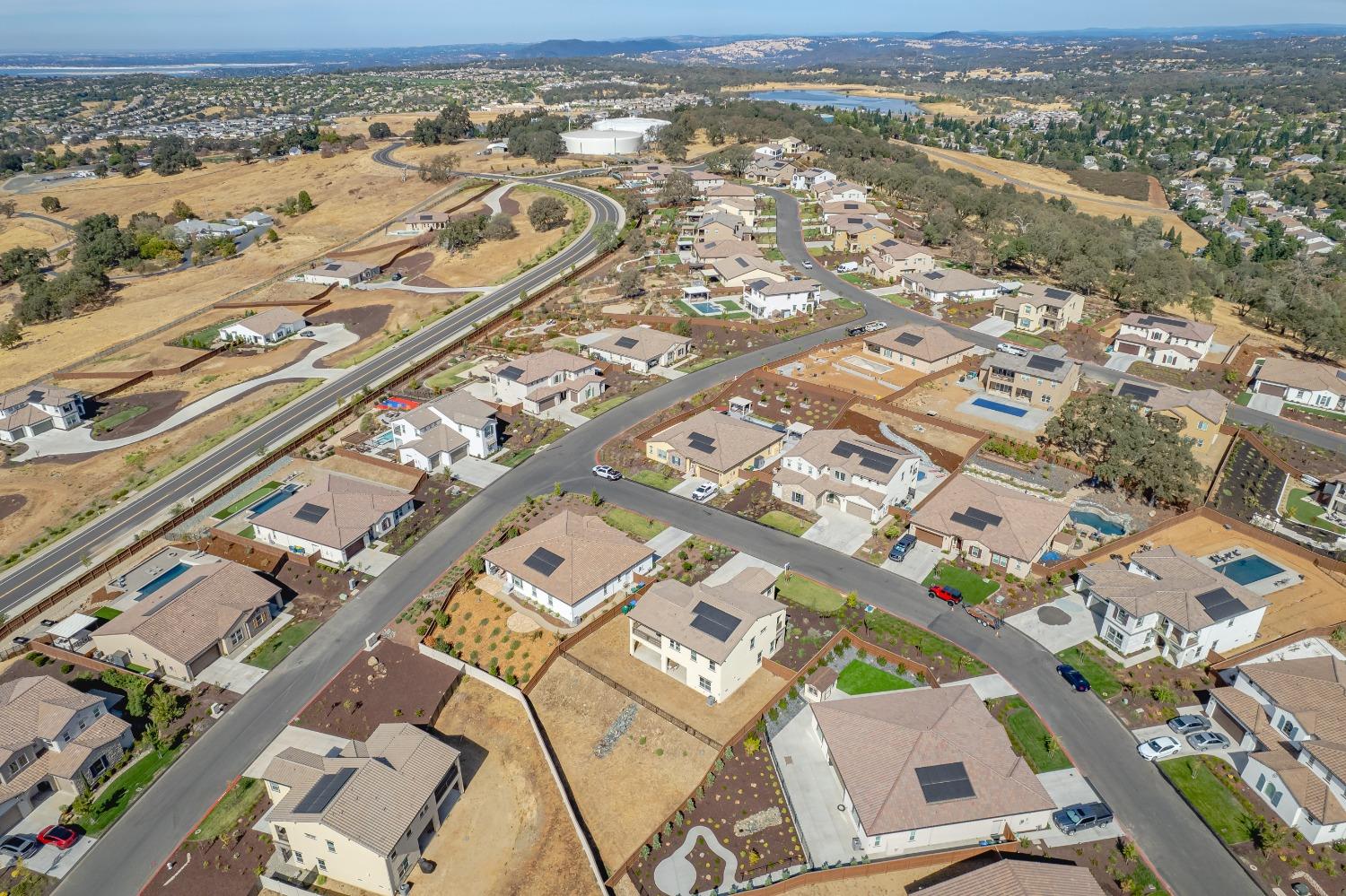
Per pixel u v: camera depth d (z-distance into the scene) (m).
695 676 67.38
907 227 199.88
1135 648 69.81
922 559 82.44
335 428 115.00
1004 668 68.25
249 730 66.38
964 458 99.06
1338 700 58.47
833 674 67.00
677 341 130.50
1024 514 82.19
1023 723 62.88
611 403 117.12
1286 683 60.81
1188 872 52.03
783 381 120.50
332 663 73.19
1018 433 106.38
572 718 66.25
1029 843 54.03
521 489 97.50
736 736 62.06
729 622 67.19
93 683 71.88
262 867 55.59
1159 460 88.38
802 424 108.56
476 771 62.41
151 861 56.44
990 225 198.62
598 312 150.88
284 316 157.38
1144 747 60.03
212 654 74.12
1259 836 53.56
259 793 60.97
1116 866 52.38
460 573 83.19
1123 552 82.94
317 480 99.75
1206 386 122.69
